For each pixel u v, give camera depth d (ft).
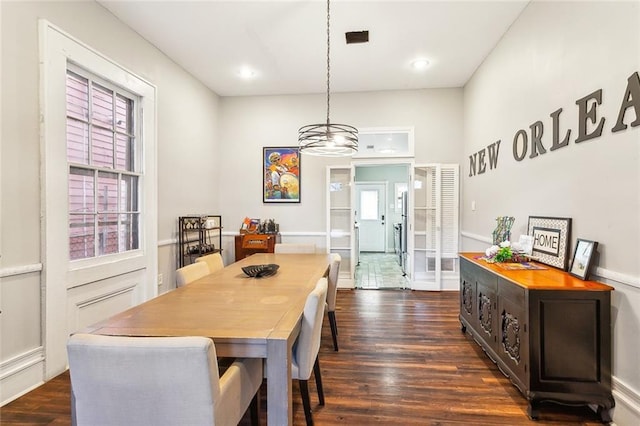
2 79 6.64
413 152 15.80
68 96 8.31
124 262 9.97
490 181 11.98
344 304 13.60
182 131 13.29
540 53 8.50
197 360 3.52
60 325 7.81
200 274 8.38
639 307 5.47
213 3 9.11
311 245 12.36
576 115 7.06
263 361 6.07
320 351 9.18
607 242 6.15
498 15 9.66
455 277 15.78
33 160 7.23
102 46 9.17
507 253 8.25
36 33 7.29
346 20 9.95
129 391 3.62
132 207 10.62
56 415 6.30
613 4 5.99
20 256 6.98
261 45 11.46
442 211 15.71
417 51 11.90
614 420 5.99
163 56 12.00
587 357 6.14
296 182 16.52
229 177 16.80
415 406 6.64
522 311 6.41
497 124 11.32
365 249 31.32
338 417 6.30
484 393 7.09
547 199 8.16
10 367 6.79
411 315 12.17
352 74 13.99
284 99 16.47
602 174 6.27
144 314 5.45
